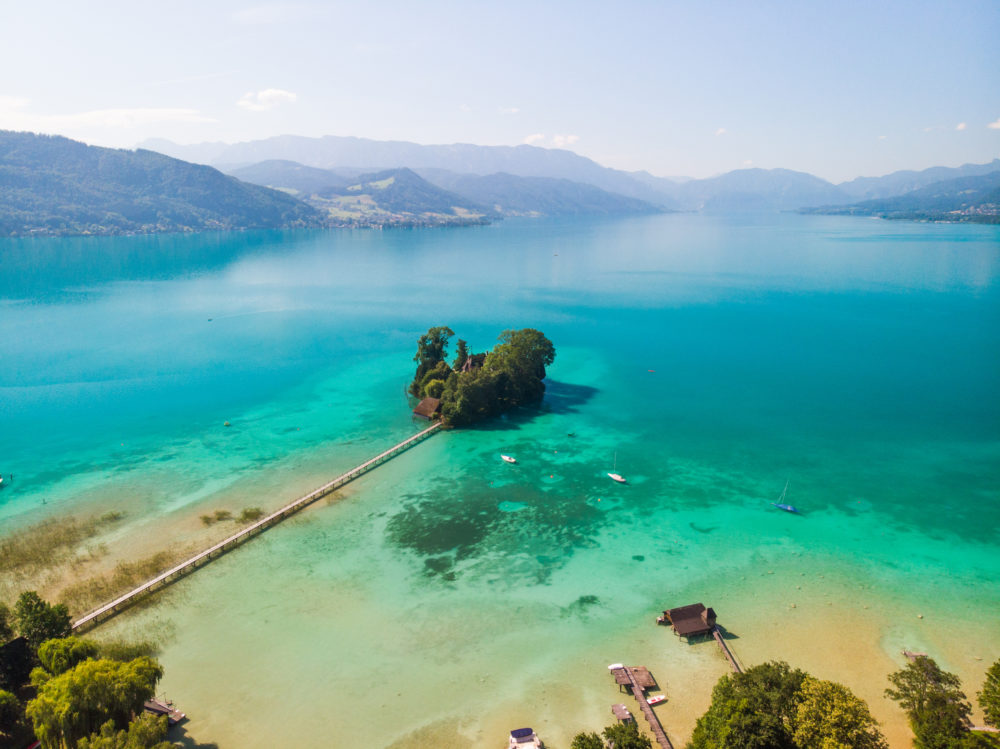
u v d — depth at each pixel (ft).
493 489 385.70
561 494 378.94
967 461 424.46
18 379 616.39
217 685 229.66
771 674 209.15
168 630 259.19
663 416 515.50
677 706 220.23
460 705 221.66
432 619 266.57
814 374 636.48
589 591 285.64
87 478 400.26
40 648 218.18
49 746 189.06
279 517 348.38
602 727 211.61
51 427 489.67
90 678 194.80
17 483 393.29
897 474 404.98
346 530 337.93
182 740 205.46
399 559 310.86
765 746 184.03
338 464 422.82
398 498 374.43
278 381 616.39
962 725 194.70
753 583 291.17
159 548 319.27
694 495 377.09
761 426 491.31
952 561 309.01
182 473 408.05
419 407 516.32
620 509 360.69
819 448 447.42
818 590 286.05
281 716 216.54
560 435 474.08
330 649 248.73
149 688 205.36
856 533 334.44
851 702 186.91
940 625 262.88
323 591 285.23
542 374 581.12
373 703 222.48
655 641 253.03
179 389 588.91
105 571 299.58
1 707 202.18
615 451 443.32
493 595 282.77
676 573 299.58
